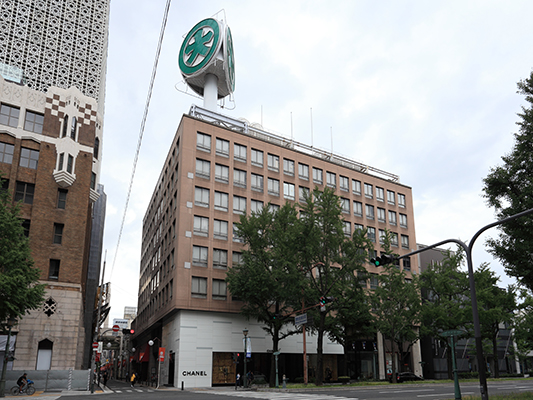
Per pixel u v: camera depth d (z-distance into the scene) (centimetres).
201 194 4519
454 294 4547
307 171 5516
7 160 3547
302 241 3553
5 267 2527
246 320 4406
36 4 4172
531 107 2108
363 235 3709
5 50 3919
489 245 2109
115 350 11712
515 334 5375
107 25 4791
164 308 4659
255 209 4850
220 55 5769
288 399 2069
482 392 1445
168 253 4762
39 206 3584
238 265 4012
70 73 4206
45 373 3167
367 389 3167
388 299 4278
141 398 2345
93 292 6600
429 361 5700
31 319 3350
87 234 4425
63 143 3788
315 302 3694
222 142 4859
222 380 4147
